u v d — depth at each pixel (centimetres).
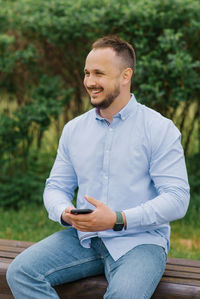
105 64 211
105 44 215
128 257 206
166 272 230
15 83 520
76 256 220
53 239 226
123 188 215
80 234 222
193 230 430
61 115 527
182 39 470
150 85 448
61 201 227
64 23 470
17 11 504
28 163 528
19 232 426
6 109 530
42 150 550
